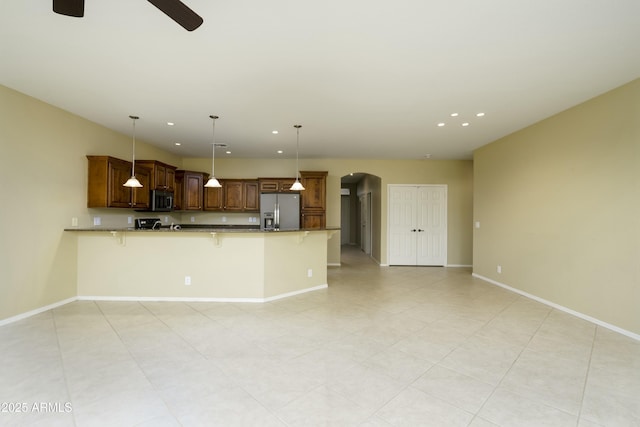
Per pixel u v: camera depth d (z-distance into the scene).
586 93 3.27
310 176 6.56
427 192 7.14
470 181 7.09
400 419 1.77
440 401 1.94
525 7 1.92
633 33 2.18
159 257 4.14
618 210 3.12
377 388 2.08
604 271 3.26
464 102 3.54
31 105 3.43
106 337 2.89
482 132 4.76
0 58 2.60
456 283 5.32
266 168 7.10
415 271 6.47
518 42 2.31
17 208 3.30
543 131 4.14
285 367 2.35
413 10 1.96
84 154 4.18
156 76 2.93
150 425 1.69
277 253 4.31
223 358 2.49
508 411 1.85
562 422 1.75
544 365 2.42
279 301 4.17
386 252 7.15
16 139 3.28
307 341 2.84
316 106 3.69
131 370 2.29
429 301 4.20
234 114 3.99
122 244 4.13
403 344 2.79
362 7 1.93
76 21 2.09
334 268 6.83
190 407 1.85
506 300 4.26
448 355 2.58
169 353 2.57
